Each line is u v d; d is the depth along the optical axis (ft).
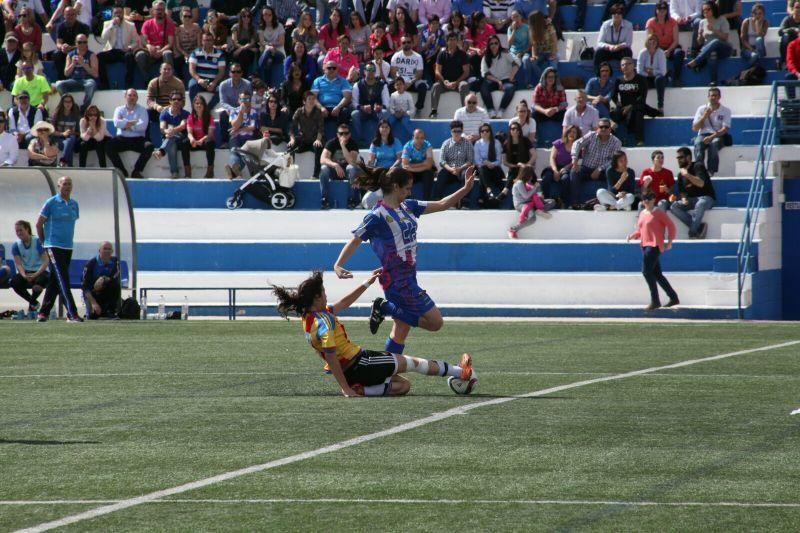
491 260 185.16
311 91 205.05
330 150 199.52
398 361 80.64
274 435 65.36
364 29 224.53
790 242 193.98
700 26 213.46
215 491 51.24
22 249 161.48
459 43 214.48
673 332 136.15
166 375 95.04
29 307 162.30
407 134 207.10
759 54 211.41
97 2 241.55
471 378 81.61
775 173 191.83
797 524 45.09
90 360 106.73
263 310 182.09
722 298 170.91
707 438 63.82
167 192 203.82
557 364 102.27
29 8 225.35
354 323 152.25
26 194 164.25
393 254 82.12
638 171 198.29
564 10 231.30
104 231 164.66
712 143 193.47
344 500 49.39
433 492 50.83
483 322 155.02
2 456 59.82
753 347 116.57
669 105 209.15
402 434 65.21
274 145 207.31
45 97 212.84
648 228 167.53
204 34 217.36
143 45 224.74
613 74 212.43
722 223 182.80
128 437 65.26
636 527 44.73
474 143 197.67
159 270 191.72
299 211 195.62
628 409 74.49
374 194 194.29
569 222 187.73
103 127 206.49
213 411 74.74
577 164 191.42
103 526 45.24
